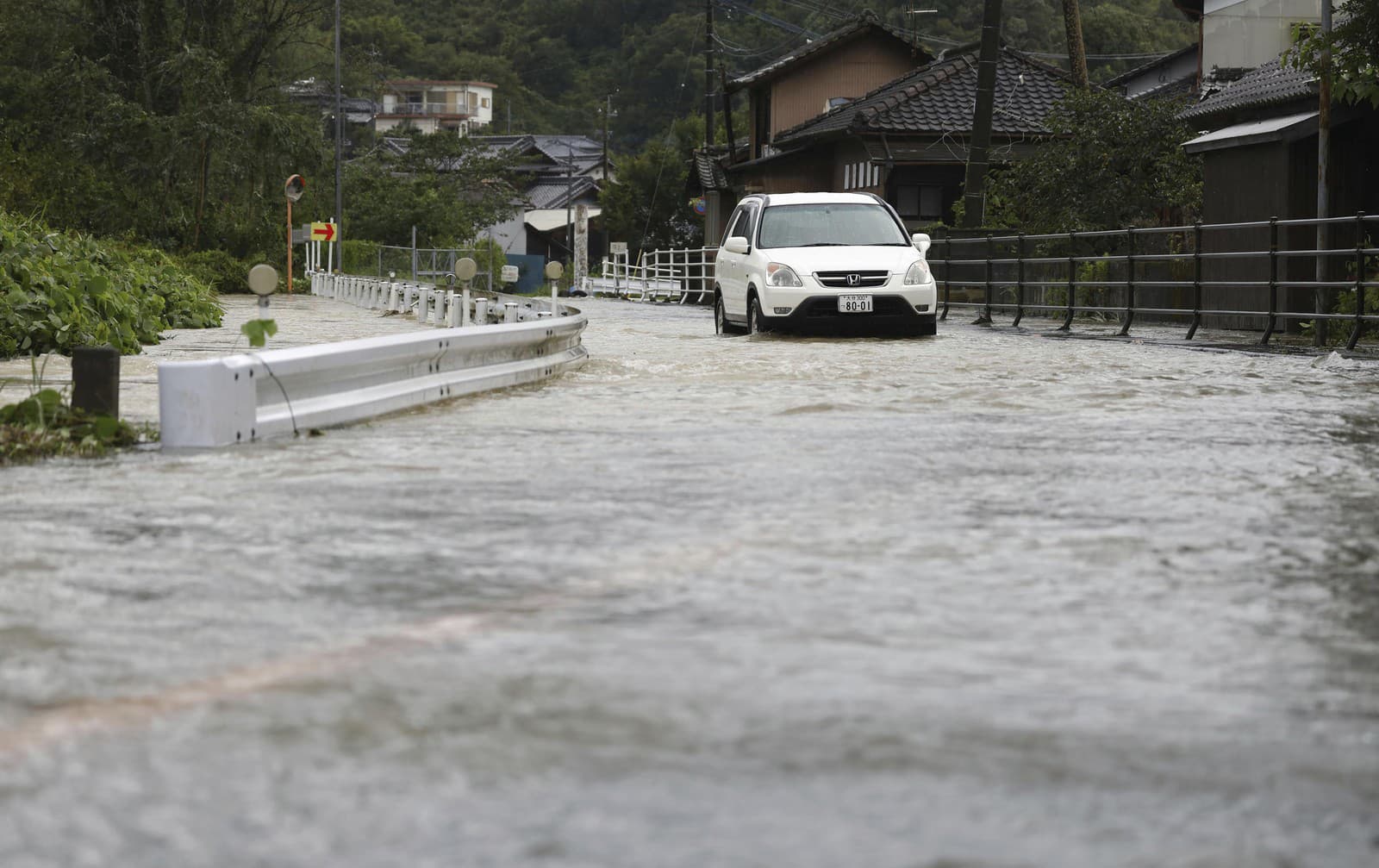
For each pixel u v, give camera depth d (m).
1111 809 5.37
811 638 7.82
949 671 7.17
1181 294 43.84
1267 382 24.31
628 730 6.26
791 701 6.68
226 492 13.00
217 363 16.22
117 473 14.20
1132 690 6.86
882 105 81.19
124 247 60.72
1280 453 15.48
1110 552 10.19
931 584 9.16
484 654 7.50
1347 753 6.00
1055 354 30.78
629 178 155.75
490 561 9.92
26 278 31.95
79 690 6.89
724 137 159.00
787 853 4.95
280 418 17.25
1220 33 65.62
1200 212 56.62
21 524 11.38
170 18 110.06
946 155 80.06
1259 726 6.35
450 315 44.97
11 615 8.37
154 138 100.75
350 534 10.92
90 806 5.40
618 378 25.36
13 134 100.88
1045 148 59.41
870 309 36.50
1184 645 7.70
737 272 39.19
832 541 10.58
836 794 5.51
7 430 15.91
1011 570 9.58
